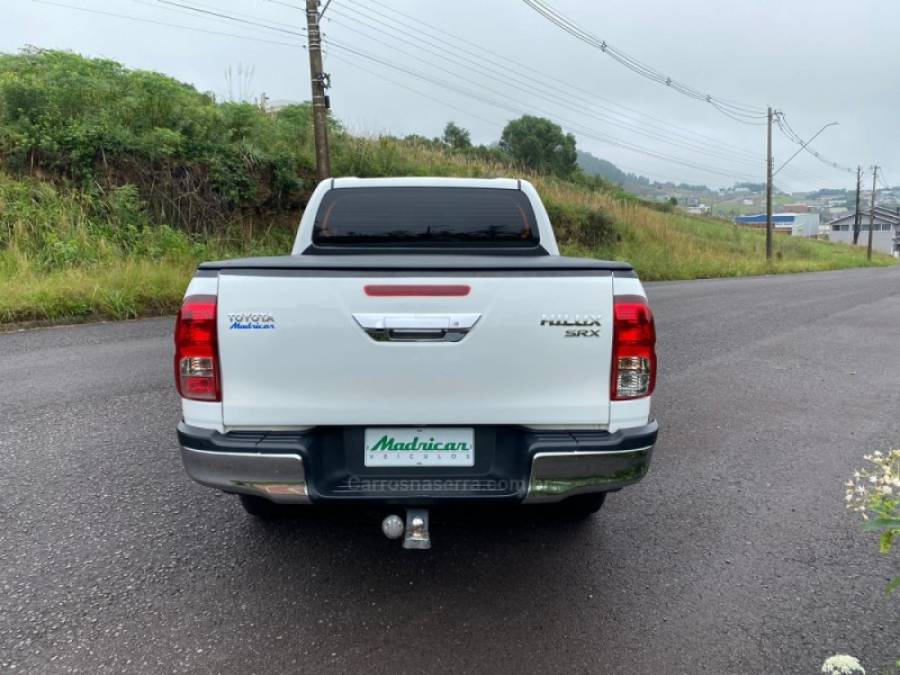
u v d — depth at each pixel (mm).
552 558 2920
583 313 2363
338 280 2311
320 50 13602
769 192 36250
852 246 68625
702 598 2596
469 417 2383
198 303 2330
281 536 3092
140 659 2182
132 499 3436
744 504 3498
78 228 11023
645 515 3365
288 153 15305
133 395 5297
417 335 2336
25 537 3014
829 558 2918
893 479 2154
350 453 2449
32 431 4438
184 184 13422
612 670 2154
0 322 8242
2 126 11961
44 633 2311
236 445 2338
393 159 19859
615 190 53156
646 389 2438
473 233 4066
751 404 5496
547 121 52406
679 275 24391
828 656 2230
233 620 2414
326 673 2123
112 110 13562
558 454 2373
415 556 2928
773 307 12922
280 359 2330
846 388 6078
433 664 2174
